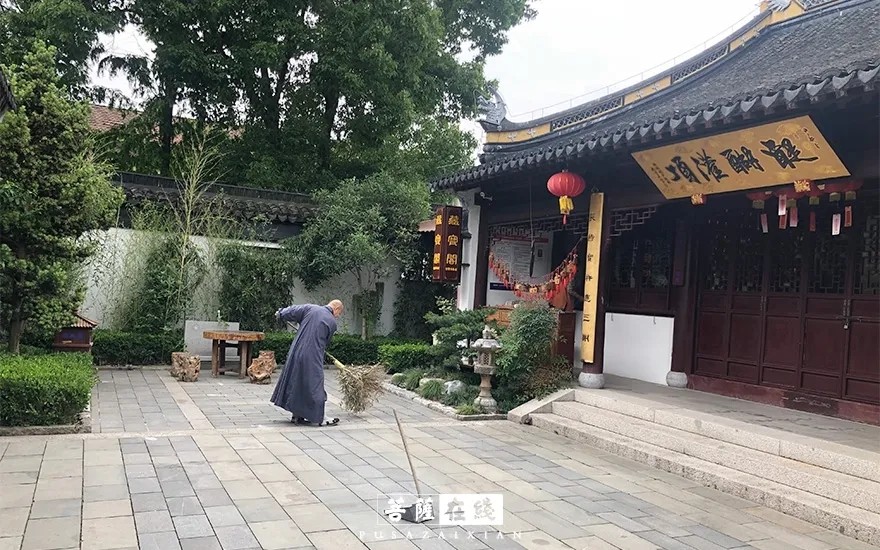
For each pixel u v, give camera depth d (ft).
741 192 22.12
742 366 26.78
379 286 42.57
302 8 50.55
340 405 26.63
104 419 22.18
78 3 42.24
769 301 25.99
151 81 48.47
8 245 25.41
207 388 29.66
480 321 31.30
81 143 26.35
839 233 23.47
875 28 27.40
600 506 15.53
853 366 22.82
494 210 35.22
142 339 34.96
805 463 17.66
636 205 25.89
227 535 12.46
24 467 16.25
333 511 14.12
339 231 38.32
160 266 36.11
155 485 15.26
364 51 47.85
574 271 29.53
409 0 50.31
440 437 22.08
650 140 21.39
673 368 29.45
